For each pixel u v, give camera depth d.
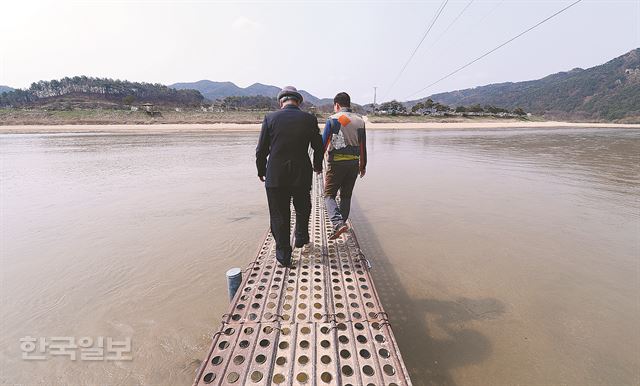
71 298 2.91
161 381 2.01
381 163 11.91
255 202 6.34
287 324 2.07
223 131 36.38
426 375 2.04
